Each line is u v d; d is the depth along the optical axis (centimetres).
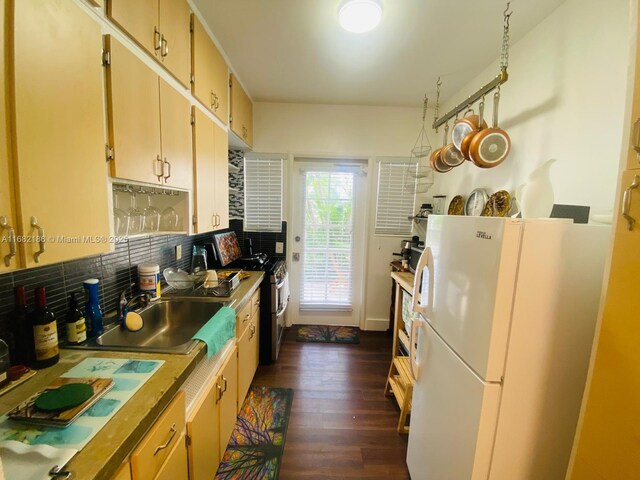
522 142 165
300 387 220
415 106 290
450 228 108
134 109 102
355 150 296
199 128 155
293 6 148
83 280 122
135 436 67
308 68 215
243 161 299
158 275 160
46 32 68
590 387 74
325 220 317
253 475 147
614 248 69
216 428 131
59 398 72
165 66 121
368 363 256
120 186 117
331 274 325
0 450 58
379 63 205
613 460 69
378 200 306
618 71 110
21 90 63
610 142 113
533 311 83
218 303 162
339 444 167
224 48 189
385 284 318
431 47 183
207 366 125
